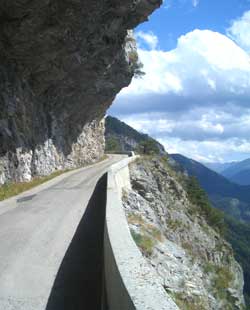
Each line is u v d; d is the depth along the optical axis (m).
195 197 74.94
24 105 30.41
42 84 33.03
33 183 29.16
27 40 25.42
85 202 20.86
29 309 7.13
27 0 21.73
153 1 29.05
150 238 19.80
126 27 31.50
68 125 47.66
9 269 9.36
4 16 23.47
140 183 36.81
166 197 44.66
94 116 57.31
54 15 23.97
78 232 13.48
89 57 32.06
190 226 46.31
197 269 28.48
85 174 39.00
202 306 17.98
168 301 3.98
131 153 75.88
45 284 8.44
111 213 9.49
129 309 4.09
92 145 61.50
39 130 34.78
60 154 43.69
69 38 26.83
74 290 8.12
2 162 25.30
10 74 27.72
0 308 7.12
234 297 38.97
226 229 79.69
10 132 27.17
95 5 24.61
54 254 10.71
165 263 18.09
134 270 5.01
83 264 9.88
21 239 12.34
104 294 7.09
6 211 17.95
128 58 41.12
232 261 57.88
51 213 17.39
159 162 52.53
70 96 40.38
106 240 7.71
